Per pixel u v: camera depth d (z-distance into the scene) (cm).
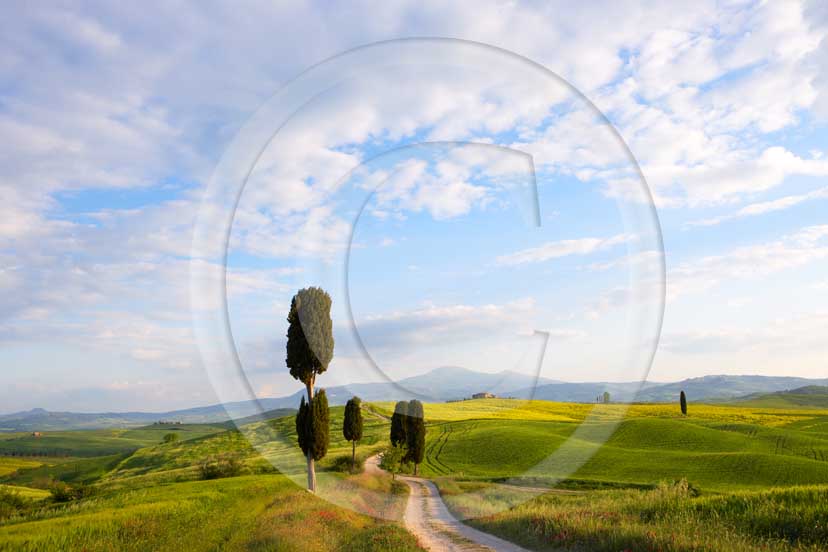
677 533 978
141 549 1080
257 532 767
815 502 1190
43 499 2869
